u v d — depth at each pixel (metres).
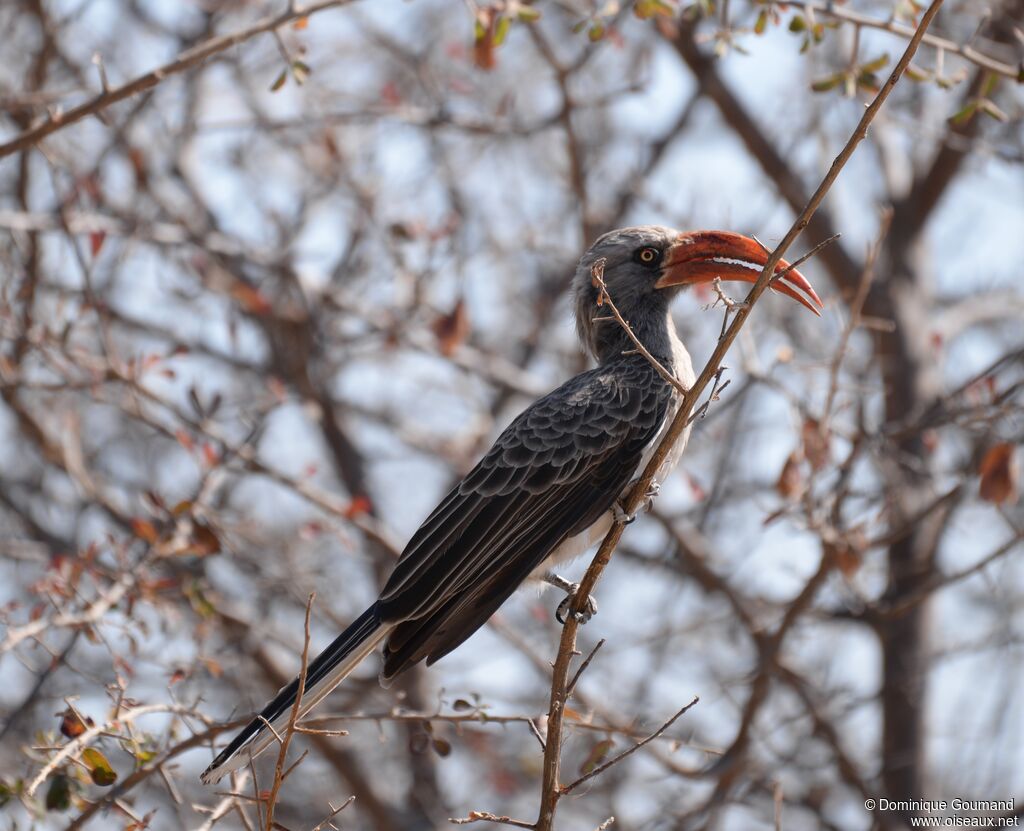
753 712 11.74
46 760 7.93
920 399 15.69
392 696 14.31
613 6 10.02
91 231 12.84
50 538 14.55
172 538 10.49
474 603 8.70
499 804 15.20
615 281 9.93
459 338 14.38
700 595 16.17
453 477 17.58
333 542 16.20
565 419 8.98
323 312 16.11
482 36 9.98
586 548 9.18
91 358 12.24
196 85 16.08
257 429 11.66
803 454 10.91
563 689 7.32
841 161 6.77
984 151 14.23
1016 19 15.37
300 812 15.34
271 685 14.66
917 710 14.34
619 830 13.45
